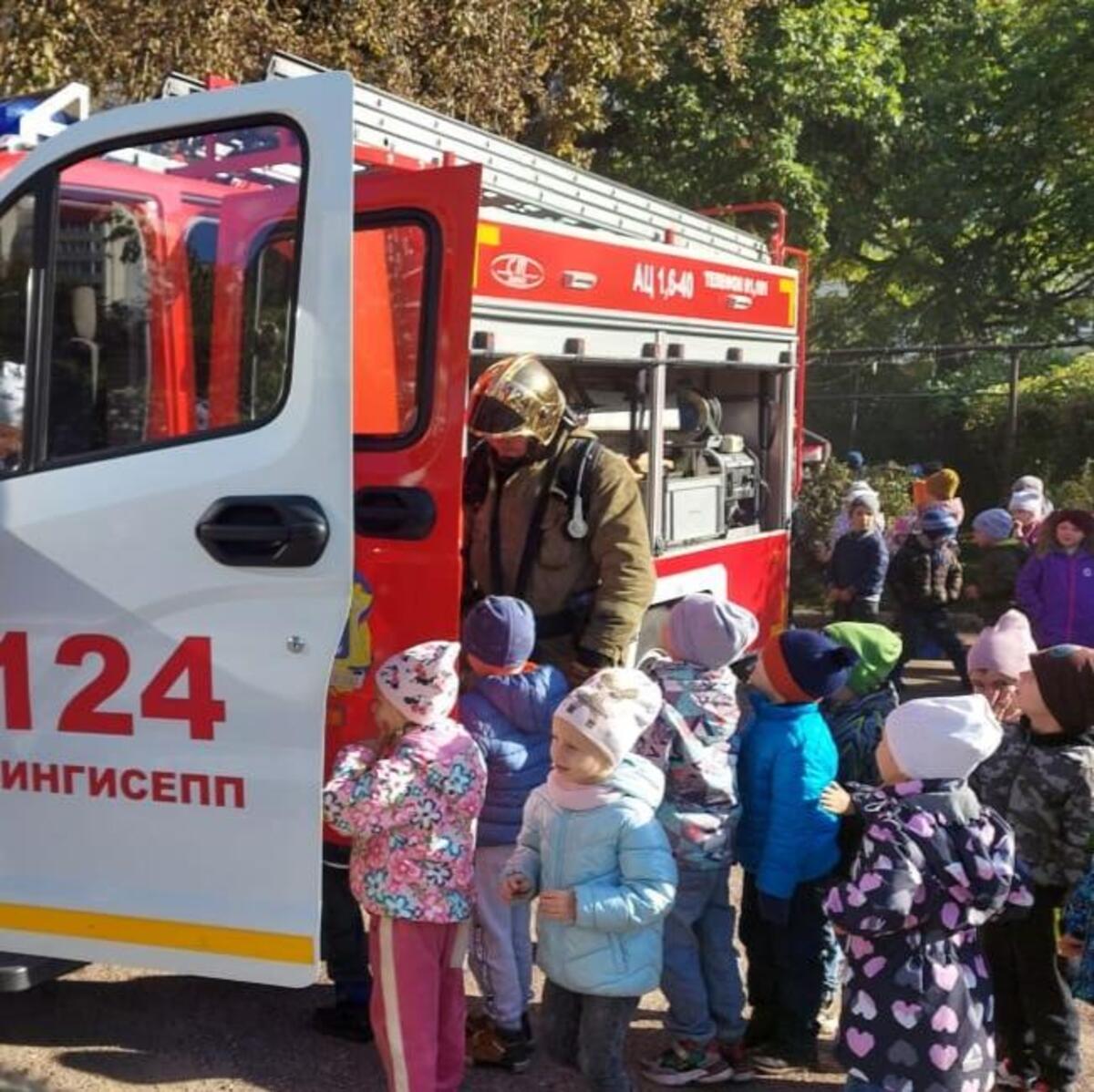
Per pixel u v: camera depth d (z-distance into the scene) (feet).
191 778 10.85
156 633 10.84
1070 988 12.25
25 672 11.26
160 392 11.09
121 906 11.12
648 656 13.30
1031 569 24.80
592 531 13.19
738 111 52.16
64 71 26.25
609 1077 10.89
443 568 11.98
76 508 11.02
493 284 16.48
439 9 33.14
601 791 10.64
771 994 13.16
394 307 12.28
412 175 12.14
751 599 24.77
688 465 22.95
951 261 63.57
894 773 10.48
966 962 10.30
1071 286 65.16
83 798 11.18
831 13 53.06
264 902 10.71
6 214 11.25
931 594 30.07
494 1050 12.98
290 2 30.83
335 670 12.55
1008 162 60.70
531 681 12.37
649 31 41.24
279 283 10.85
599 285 18.79
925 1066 9.98
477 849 12.50
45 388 11.19
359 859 11.21
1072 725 12.03
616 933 10.59
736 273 23.43
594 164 52.80
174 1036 13.25
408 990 11.09
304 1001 14.14
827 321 67.72
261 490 10.53
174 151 11.30
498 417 12.92
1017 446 54.95
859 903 9.93
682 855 12.16
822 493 43.42
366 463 12.22
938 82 59.88
